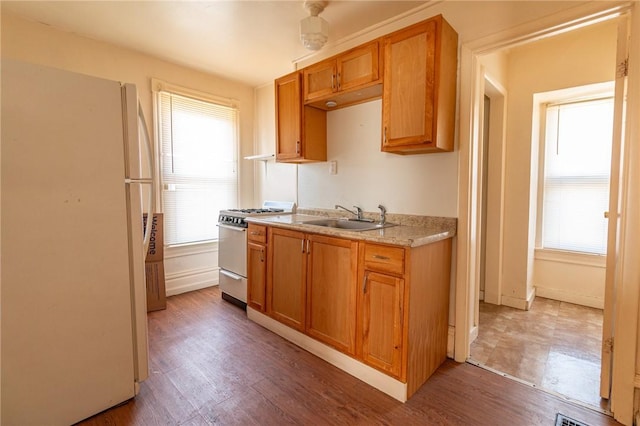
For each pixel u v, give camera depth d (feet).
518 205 9.79
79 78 4.72
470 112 6.54
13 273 4.32
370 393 5.75
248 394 5.71
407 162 7.55
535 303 10.27
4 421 4.37
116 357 5.30
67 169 4.67
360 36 8.39
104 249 5.09
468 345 6.95
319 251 6.89
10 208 4.25
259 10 7.36
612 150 5.28
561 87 8.95
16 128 4.23
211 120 11.70
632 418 4.94
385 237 5.58
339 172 9.14
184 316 9.20
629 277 4.92
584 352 7.18
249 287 9.00
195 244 11.47
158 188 10.39
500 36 6.08
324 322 6.84
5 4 7.08
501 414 5.21
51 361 4.67
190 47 9.37
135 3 7.05
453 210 6.84
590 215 9.87
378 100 8.07
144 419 5.08
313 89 8.38
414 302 5.54
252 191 13.15
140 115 5.50
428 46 5.97
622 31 5.09
